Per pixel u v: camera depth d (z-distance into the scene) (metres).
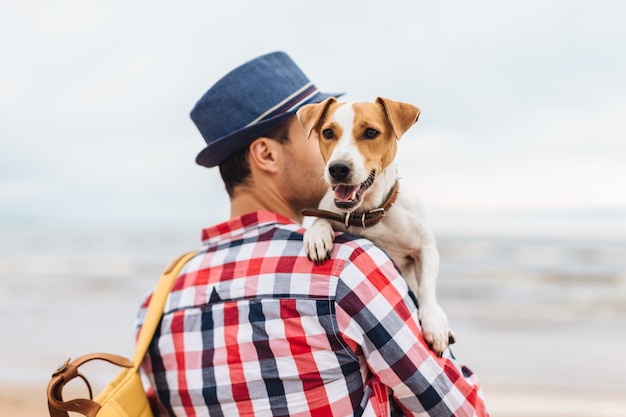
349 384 1.53
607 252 19.61
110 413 1.58
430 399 1.54
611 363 7.80
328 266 1.55
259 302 1.59
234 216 1.97
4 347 8.61
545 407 6.03
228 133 1.88
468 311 11.54
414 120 2.16
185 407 1.72
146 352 1.78
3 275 16.83
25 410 5.81
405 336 1.53
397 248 2.13
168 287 1.82
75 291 13.80
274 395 1.56
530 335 9.56
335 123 2.19
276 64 1.95
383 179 2.10
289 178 1.94
